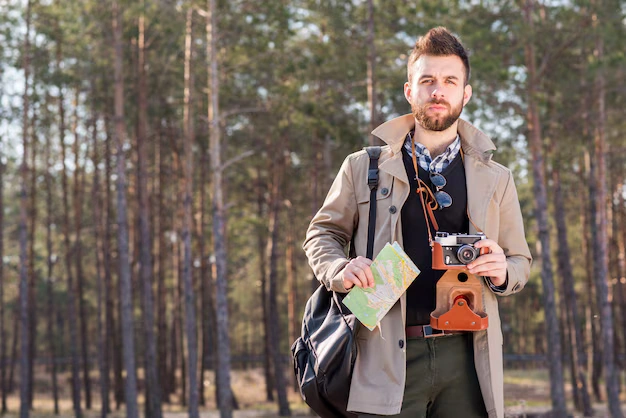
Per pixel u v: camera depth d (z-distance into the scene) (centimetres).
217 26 1984
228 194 3141
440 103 255
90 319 5028
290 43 2042
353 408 252
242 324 5447
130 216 3434
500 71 1802
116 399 3334
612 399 2131
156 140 2930
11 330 5303
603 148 2083
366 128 2220
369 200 266
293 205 3094
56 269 4528
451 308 248
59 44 2406
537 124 1958
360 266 244
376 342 253
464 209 262
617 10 1902
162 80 2380
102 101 2480
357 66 1981
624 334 2842
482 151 265
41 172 3158
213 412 2955
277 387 2834
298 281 4175
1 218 3209
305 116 1992
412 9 1814
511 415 1030
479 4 1920
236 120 2692
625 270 3097
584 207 2891
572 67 2072
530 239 3253
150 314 2478
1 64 2456
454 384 258
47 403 3753
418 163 265
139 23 2312
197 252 3356
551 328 2067
